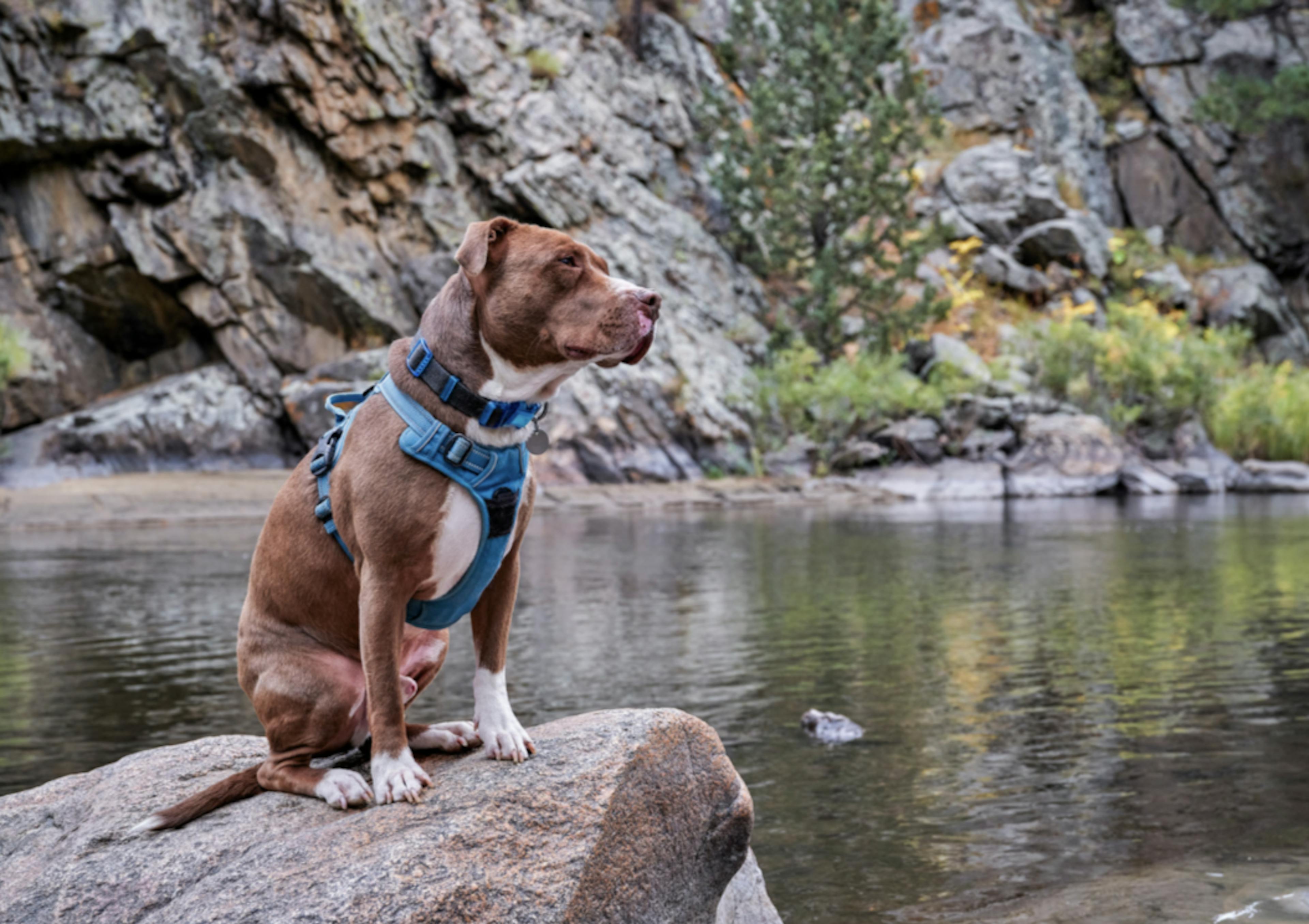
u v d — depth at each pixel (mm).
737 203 36625
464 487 2797
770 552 17047
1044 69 44750
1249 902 4125
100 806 3293
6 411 29250
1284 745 6320
